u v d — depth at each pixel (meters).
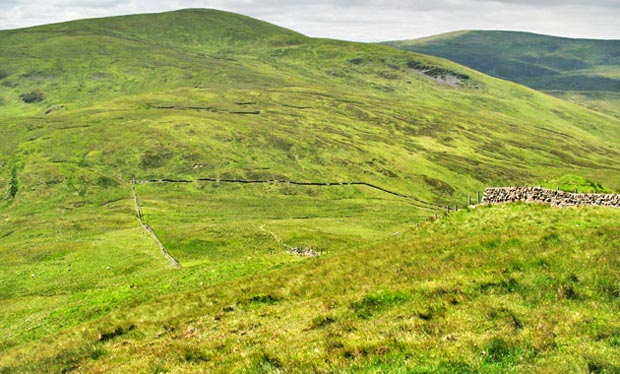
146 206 149.62
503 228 33.50
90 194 167.88
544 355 14.43
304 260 39.94
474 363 14.07
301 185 198.75
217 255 80.00
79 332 29.22
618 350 14.16
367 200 190.75
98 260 70.62
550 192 41.47
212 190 183.50
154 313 29.95
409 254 30.36
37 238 106.62
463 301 19.72
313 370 14.81
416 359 14.58
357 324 18.80
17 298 53.59
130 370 18.81
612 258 22.09
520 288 20.72
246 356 16.98
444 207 194.62
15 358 27.83
